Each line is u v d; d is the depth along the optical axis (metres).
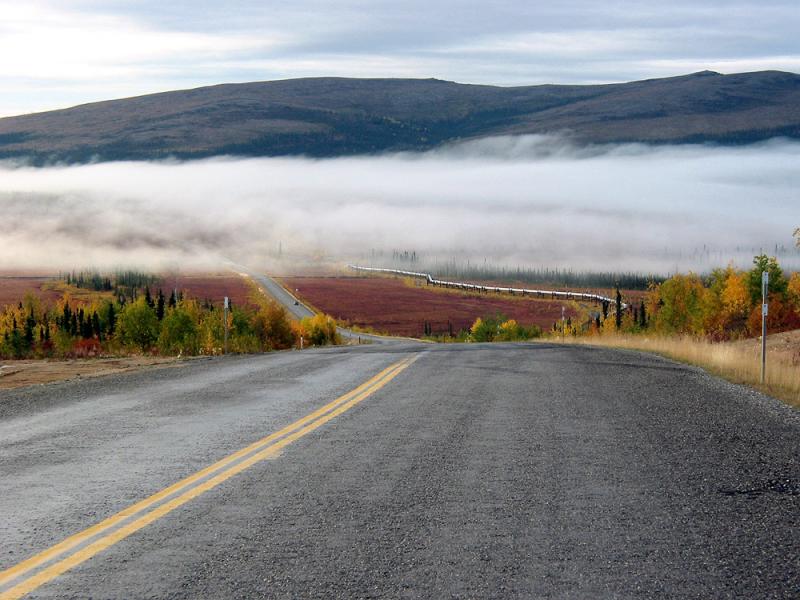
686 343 36.25
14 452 12.02
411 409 16.59
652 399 18.39
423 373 24.47
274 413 16.02
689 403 17.75
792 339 37.94
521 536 7.72
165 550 7.29
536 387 20.69
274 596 6.15
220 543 7.49
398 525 8.09
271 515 8.45
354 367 26.73
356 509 8.70
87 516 8.43
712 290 57.62
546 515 8.48
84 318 117.81
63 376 26.42
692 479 10.27
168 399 18.28
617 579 6.55
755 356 29.94
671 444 12.74
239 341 50.34
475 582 6.46
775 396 19.58
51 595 6.17
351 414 15.86
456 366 27.00
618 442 12.88
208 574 6.64
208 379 22.83
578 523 8.20
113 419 15.27
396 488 9.68
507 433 13.67
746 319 55.28
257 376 23.69
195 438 13.16
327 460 11.36
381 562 6.94
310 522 8.19
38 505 8.89
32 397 19.20
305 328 94.00
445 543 7.49
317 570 6.73
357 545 7.43
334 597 6.13
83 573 6.67
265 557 7.08
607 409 16.67
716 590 6.32
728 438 13.34
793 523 8.27
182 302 61.22
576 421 15.03
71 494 9.38
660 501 9.12
